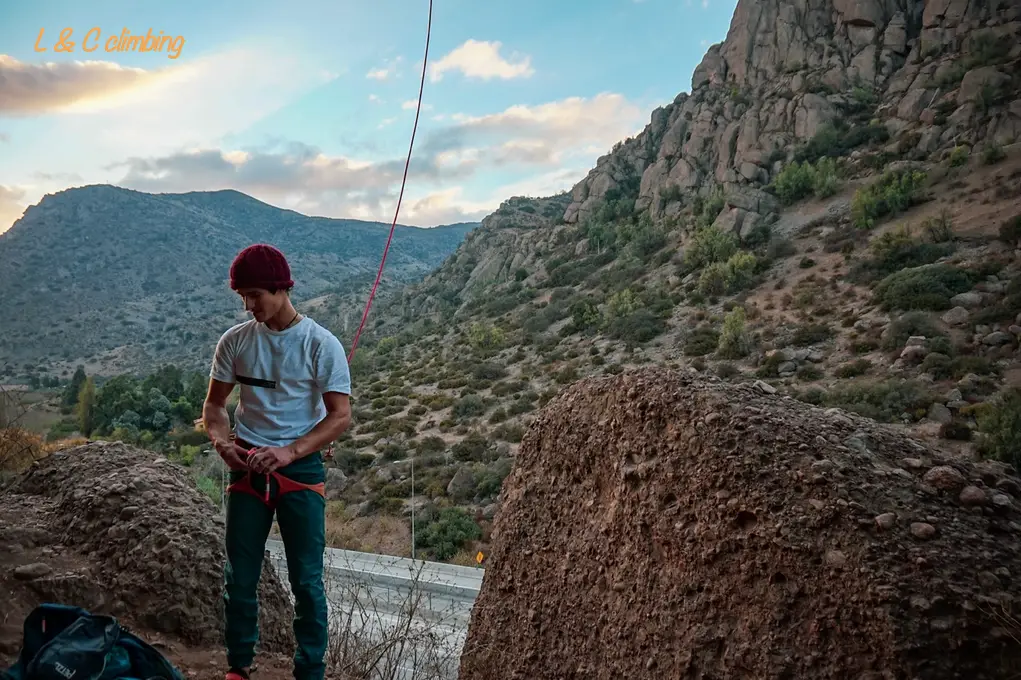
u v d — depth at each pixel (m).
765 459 2.82
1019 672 2.07
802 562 2.50
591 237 84.69
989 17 71.44
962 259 37.84
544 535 3.90
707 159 81.31
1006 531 2.49
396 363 67.06
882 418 21.06
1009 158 49.47
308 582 2.75
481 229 128.75
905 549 2.38
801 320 38.94
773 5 90.00
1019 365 22.97
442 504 24.75
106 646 2.42
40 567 3.65
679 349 40.59
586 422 3.88
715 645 2.64
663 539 3.01
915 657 2.15
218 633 3.78
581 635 3.38
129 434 32.88
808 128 72.31
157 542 3.88
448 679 4.35
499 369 49.53
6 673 2.38
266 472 2.60
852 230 51.62
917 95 66.94
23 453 7.71
